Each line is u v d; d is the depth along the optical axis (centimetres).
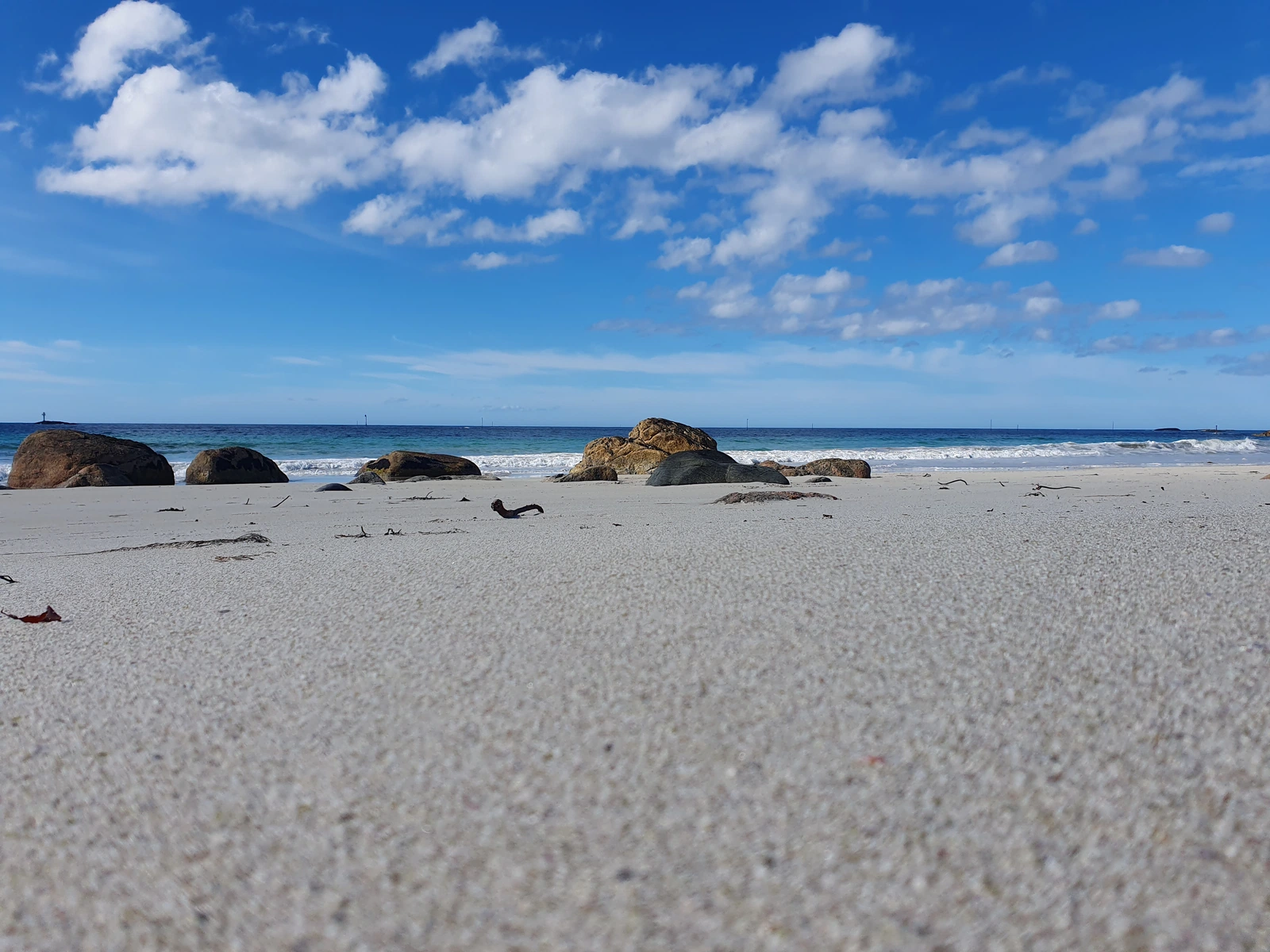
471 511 923
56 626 299
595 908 112
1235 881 114
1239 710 170
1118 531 445
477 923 110
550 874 121
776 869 120
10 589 392
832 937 105
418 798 145
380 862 125
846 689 191
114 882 123
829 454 3388
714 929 107
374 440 4950
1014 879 116
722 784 146
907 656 214
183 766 163
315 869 125
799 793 141
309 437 5541
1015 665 205
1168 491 1024
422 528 695
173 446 4062
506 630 256
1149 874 116
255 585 369
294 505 1062
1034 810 134
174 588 376
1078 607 259
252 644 256
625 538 505
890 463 2797
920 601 274
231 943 108
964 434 11306
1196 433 14138
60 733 184
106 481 1623
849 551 385
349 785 152
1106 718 169
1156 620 240
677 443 1958
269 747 171
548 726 175
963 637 230
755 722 173
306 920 112
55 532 781
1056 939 104
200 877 124
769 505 839
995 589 288
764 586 304
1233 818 129
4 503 1141
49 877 126
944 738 162
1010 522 537
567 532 582
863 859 121
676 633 243
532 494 1216
